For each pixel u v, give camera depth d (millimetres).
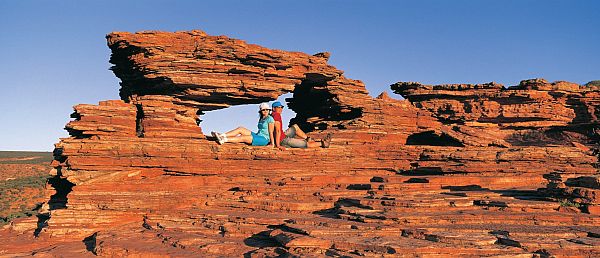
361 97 31000
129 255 15391
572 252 12320
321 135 28844
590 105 37688
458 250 12688
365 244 13211
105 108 22781
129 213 19922
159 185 21562
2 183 55281
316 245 13703
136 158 21859
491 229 14383
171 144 22578
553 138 36375
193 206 20734
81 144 20875
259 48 27062
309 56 28844
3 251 17812
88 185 20484
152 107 24125
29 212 38375
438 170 26188
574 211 16344
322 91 31062
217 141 24531
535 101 36375
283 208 19000
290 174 24906
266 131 25859
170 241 16391
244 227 16656
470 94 36344
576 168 26266
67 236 18922
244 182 23594
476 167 25750
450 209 17078
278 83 27328
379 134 30047
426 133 33062
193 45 25703
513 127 36719
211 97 26172
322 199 19641
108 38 25625
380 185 20844
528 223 15438
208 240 16172
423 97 36938
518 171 25891
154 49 24844
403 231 14602
